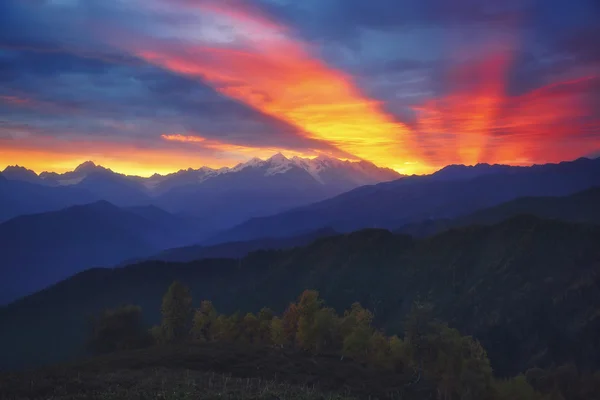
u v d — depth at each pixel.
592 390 86.88
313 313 81.00
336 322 83.56
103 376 49.44
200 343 79.38
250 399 41.53
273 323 85.69
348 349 75.50
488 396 63.41
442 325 68.31
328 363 70.38
